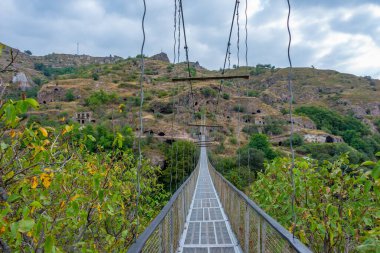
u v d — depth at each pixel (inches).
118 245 140.7
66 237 121.0
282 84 4148.6
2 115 86.4
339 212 176.6
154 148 1170.6
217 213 374.9
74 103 2214.6
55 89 2642.7
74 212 103.3
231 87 2573.8
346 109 4126.5
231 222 298.4
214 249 233.1
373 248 108.8
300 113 2945.4
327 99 4584.2
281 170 221.0
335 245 177.6
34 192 107.7
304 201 202.4
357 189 170.2
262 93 3336.6
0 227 81.0
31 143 102.0
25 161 110.6
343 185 180.7
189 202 414.6
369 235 120.3
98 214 125.6
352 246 173.6
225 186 377.1
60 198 116.3
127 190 181.8
